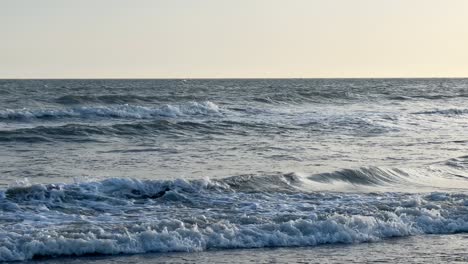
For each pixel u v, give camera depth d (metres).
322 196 21.14
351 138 40.88
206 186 21.23
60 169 26.41
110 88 117.12
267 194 21.19
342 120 50.84
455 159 30.66
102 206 18.98
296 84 168.50
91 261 14.78
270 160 30.17
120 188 20.34
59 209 18.45
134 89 111.88
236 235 16.44
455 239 17.31
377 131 45.41
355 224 17.53
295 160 30.31
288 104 70.81
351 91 107.62
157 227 16.55
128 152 32.56
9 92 88.81
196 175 25.36
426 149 35.75
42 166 27.20
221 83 179.62
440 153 34.09
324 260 15.27
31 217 17.48
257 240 16.38
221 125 45.53
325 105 70.56
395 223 17.81
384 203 19.95
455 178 26.77
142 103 67.06
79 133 39.50
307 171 26.89
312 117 53.81
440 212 19.02
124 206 19.12
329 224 17.19
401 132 45.31
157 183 20.80
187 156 31.17
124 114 52.62
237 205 19.59
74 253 15.16
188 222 17.06
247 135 41.78
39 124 46.72
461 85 160.25
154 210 18.78
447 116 57.94
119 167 27.20
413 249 16.31
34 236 15.38
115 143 36.62
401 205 19.67
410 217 18.45
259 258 15.29
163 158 30.33
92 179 23.02
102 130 40.56
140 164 28.20
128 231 16.20
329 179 24.38
